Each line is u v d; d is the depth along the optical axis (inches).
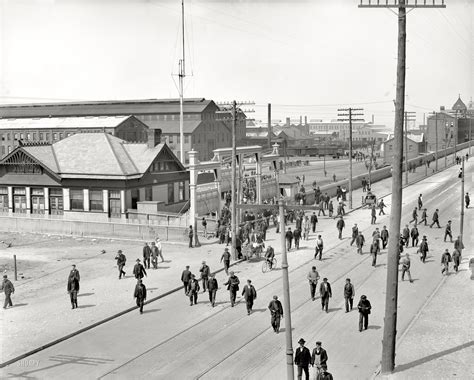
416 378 784.9
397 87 863.1
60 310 1158.3
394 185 861.2
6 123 5014.8
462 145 5398.6
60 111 5959.6
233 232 1604.3
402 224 2121.1
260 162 2399.1
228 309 1146.0
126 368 847.7
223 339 966.4
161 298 1248.8
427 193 2925.7
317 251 1557.6
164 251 1775.3
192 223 1908.2
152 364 862.5
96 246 1924.2
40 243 1996.8
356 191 3174.2
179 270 1498.5
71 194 2271.2
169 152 2460.6
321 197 2507.4
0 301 1243.2
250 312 1107.3
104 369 845.8
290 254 1658.5
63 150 2402.8
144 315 1122.7
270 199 2625.5
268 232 2028.8
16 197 2384.4
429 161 4424.2
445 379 778.2
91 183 2226.9
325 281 1107.9
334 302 1170.6
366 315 986.7
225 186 2689.5
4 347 936.3
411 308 1122.0
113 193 2208.4
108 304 1194.6
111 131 4505.4
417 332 979.9
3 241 2039.9
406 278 1357.0
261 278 1387.8
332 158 6599.4
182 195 2591.0
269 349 913.5
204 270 1270.9
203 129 5206.7
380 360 858.8
